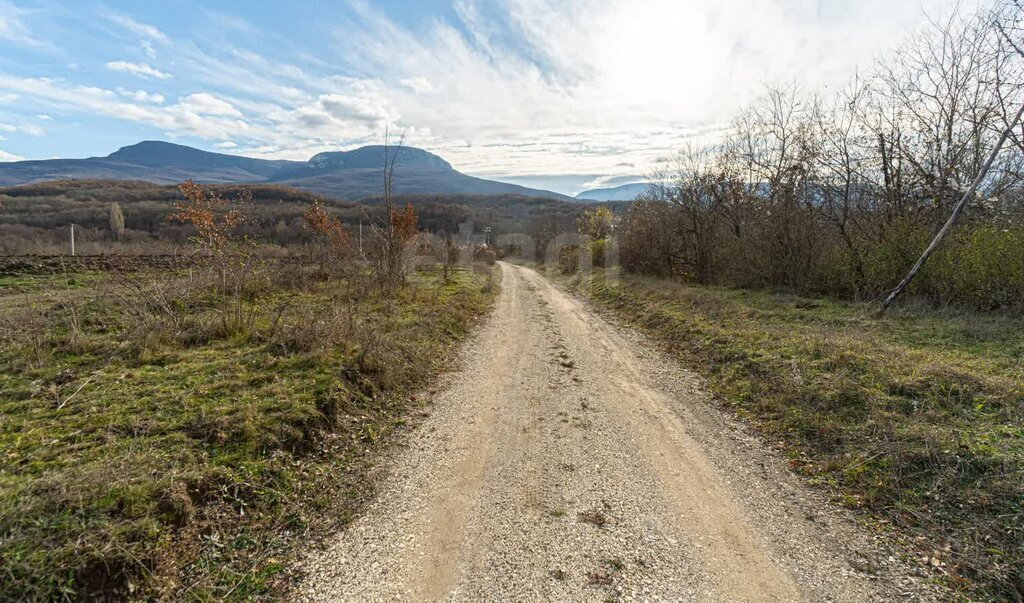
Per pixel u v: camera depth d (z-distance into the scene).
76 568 2.86
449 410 6.45
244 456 4.37
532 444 5.41
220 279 10.03
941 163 11.64
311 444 4.92
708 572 3.35
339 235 16.75
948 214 11.29
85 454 3.99
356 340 7.70
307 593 3.11
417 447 5.30
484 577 3.26
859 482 4.48
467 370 8.39
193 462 4.09
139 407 4.91
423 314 11.29
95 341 6.62
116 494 3.46
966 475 4.19
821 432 5.39
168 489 3.63
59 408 4.77
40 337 6.32
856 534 3.81
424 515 4.00
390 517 3.96
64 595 2.73
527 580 3.24
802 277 14.21
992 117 10.29
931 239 10.79
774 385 6.77
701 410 6.55
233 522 3.70
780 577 3.31
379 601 3.04
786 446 5.36
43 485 3.42
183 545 3.37
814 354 7.40
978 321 8.37
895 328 8.57
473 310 14.30
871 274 11.73
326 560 3.43
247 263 10.54
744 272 16.39
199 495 3.78
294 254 15.52
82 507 3.29
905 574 3.35
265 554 3.47
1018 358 6.42
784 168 15.47
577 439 5.57
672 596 3.11
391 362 7.41
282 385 5.75
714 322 10.78
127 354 6.32
